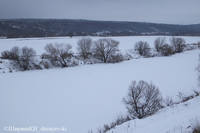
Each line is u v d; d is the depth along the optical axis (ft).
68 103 61.72
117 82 82.53
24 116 52.80
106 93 69.77
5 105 60.18
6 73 98.27
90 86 78.02
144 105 45.03
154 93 49.06
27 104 61.05
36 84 81.25
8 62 108.37
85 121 49.19
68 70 105.50
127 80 85.10
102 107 57.98
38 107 58.80
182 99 60.49
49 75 95.35
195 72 94.53
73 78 89.71
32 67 108.68
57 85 79.71
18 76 93.56
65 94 69.67
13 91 72.74
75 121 49.49
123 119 47.21
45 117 52.19
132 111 46.42
